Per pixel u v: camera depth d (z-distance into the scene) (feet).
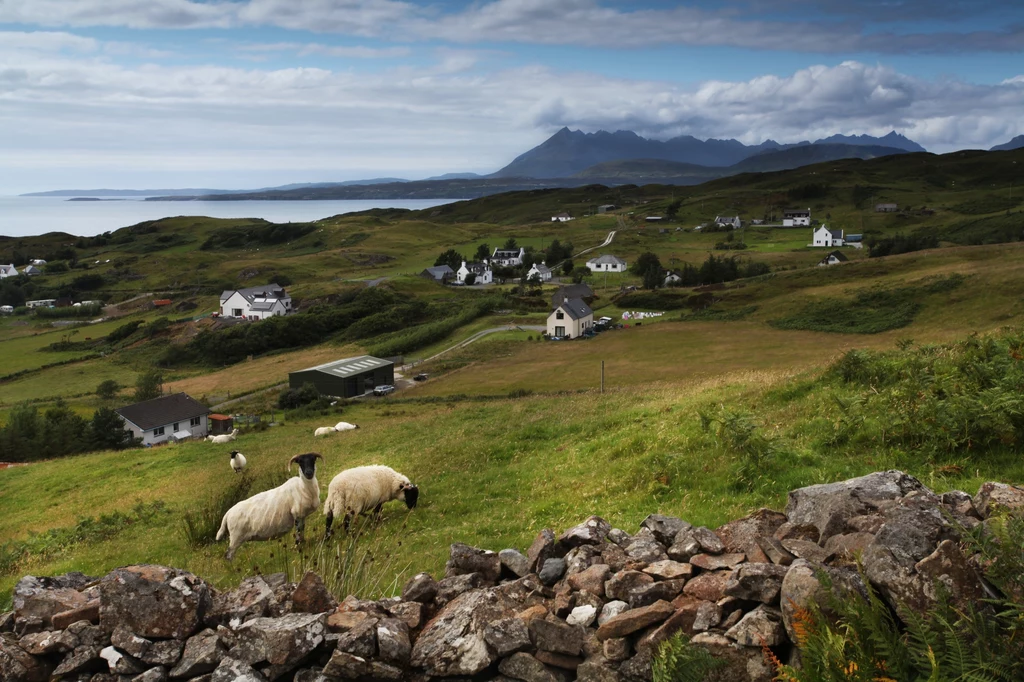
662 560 21.76
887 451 42.63
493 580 23.65
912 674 15.23
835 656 15.15
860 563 17.06
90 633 20.56
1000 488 20.66
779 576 18.28
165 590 20.67
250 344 444.96
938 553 16.49
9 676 20.24
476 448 79.82
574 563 22.29
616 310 437.58
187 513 67.26
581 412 95.35
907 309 278.26
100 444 236.63
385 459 86.17
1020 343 51.65
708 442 54.39
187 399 283.79
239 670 19.20
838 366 68.90
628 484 51.03
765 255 648.38
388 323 453.17
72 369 445.78
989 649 14.65
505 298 515.91
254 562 46.34
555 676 18.75
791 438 50.44
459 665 19.01
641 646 18.19
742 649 17.25
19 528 89.10
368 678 19.06
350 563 28.91
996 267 290.76
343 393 279.69
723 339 286.46
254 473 90.63
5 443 217.36
